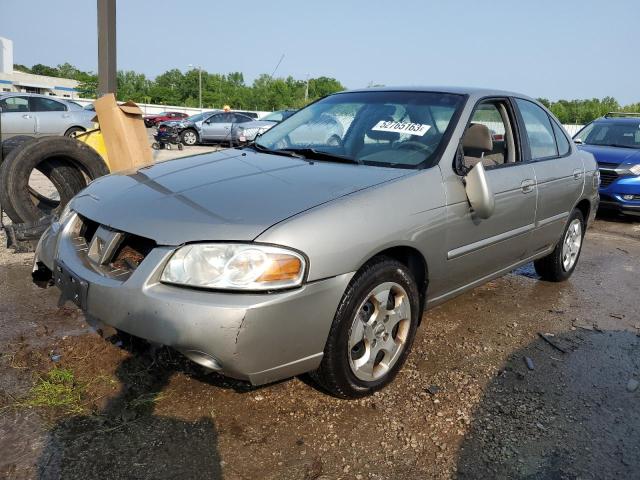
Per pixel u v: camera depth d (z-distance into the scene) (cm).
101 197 277
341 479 221
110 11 608
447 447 244
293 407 266
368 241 251
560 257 471
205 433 243
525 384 304
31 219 462
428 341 351
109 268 247
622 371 327
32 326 334
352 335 257
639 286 500
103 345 309
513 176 364
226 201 249
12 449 224
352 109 375
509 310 418
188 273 223
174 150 1667
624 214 849
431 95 364
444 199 299
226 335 217
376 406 272
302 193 258
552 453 245
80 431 238
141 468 219
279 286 224
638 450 251
